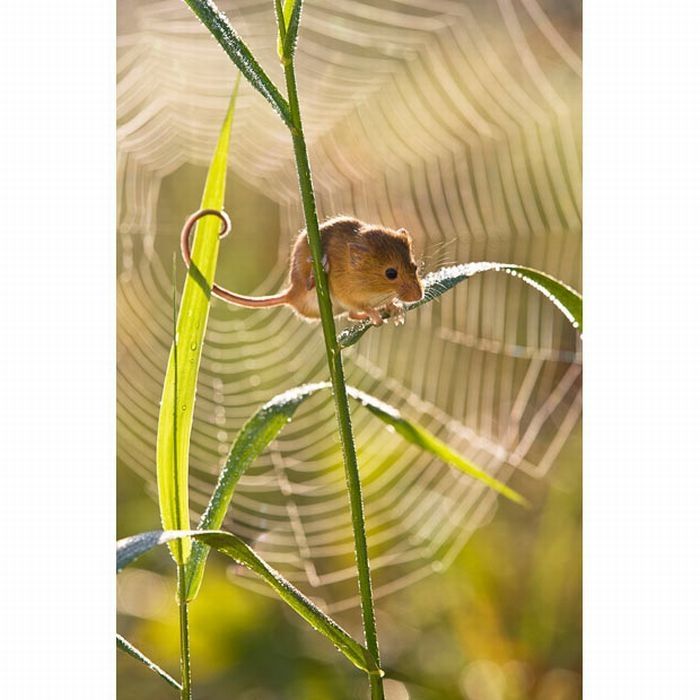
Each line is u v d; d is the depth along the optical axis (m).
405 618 1.69
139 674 1.63
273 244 2.27
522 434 2.03
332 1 2.33
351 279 1.39
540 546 1.69
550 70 2.25
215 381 2.09
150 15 2.22
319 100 2.34
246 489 1.87
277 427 1.34
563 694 1.63
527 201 2.15
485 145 2.20
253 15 2.30
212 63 2.27
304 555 1.74
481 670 1.65
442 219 2.21
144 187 2.14
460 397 2.12
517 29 2.24
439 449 1.38
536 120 2.16
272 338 2.20
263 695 1.62
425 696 1.63
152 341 2.04
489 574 1.69
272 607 1.67
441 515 1.84
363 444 2.03
